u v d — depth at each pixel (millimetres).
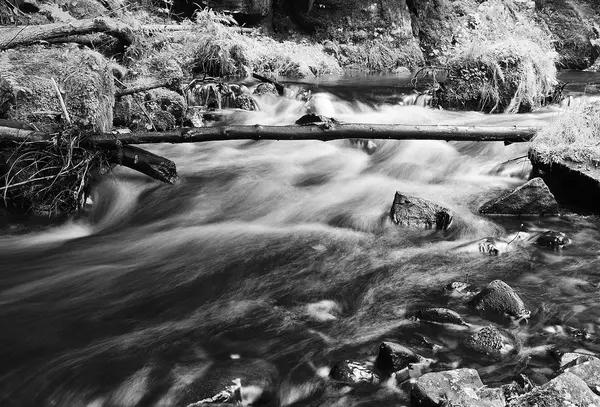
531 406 2656
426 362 3271
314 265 4574
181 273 4480
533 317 3736
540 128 6117
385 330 3639
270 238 5109
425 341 3475
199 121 7965
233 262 4641
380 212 5598
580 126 5984
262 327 3713
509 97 8727
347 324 3736
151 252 4902
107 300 4082
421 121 8461
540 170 5941
